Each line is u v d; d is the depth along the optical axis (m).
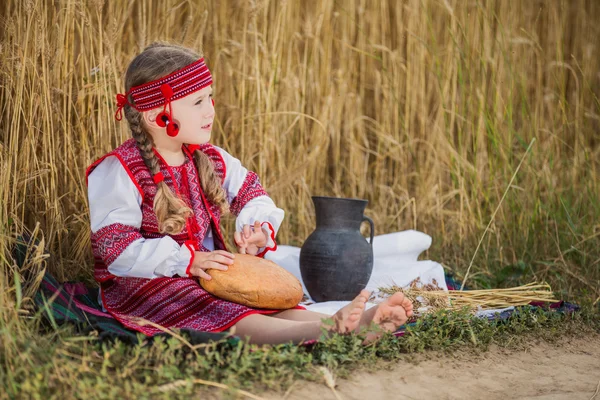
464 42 4.58
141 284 2.48
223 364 2.05
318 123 4.21
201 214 2.64
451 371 2.29
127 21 3.76
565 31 5.24
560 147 4.68
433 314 2.63
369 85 4.67
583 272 3.69
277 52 4.10
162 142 2.61
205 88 2.59
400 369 2.25
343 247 3.06
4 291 2.28
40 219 3.09
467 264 3.84
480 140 4.38
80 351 2.05
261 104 3.97
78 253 3.21
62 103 3.27
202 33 3.76
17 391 1.81
